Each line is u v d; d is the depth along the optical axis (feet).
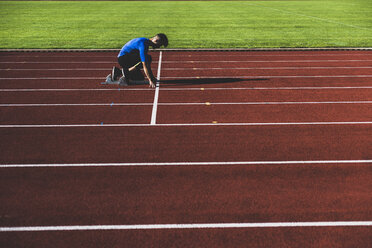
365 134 19.25
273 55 39.75
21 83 28.68
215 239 11.37
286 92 26.61
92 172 15.30
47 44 45.06
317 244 11.19
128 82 27.91
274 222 12.19
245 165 15.96
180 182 14.58
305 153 17.10
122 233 11.61
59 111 22.44
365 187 14.32
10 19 69.26
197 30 57.47
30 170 15.44
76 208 12.87
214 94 26.03
